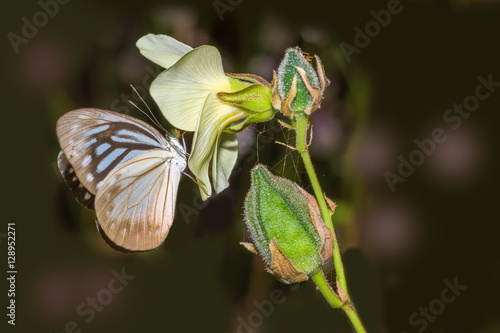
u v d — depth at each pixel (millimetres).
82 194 582
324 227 542
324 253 542
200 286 683
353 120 674
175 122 553
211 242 678
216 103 553
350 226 676
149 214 583
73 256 691
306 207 543
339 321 671
